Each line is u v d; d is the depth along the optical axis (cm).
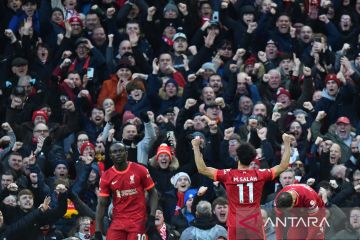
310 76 5231
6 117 5100
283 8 5706
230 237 3944
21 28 5538
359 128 5125
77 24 5466
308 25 5688
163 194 4675
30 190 4603
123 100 5281
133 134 4766
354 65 5516
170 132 4838
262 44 5566
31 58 5372
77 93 5253
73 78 5256
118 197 4066
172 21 5572
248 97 5153
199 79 5219
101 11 5569
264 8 5550
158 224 4378
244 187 3944
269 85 5266
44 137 4875
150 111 4988
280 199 3825
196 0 5638
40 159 4753
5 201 4472
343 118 5062
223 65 5425
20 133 5028
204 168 3966
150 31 5550
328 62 5466
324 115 4997
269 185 4691
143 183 4084
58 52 5425
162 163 4706
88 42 5400
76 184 4653
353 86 5259
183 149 4816
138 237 4059
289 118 5078
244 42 5441
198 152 3981
